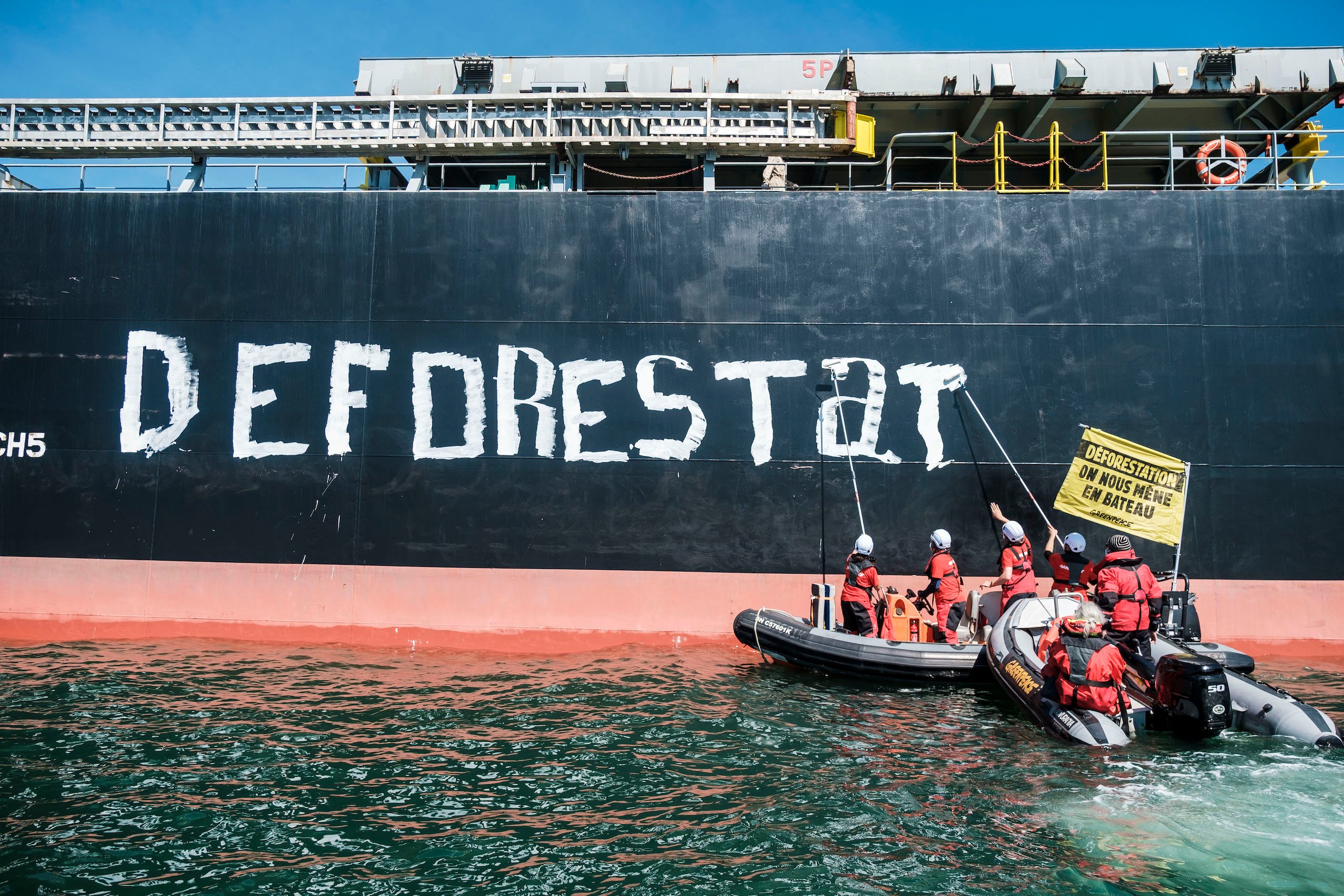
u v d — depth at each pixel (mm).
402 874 4988
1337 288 10969
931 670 8992
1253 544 10664
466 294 11422
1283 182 15078
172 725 7547
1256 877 4891
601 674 9523
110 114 12297
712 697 8633
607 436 11180
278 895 4750
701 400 11188
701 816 5777
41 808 5812
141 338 11539
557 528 11086
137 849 5266
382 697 8531
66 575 11195
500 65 14164
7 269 11719
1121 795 6094
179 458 11352
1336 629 10492
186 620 11078
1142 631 8625
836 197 11344
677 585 10961
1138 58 14250
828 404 11125
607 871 5027
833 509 10984
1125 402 10938
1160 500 10383
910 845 5328
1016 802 5969
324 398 11359
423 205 11531
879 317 11203
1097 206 11180
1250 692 7703
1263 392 10883
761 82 14305
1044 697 7652
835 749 7086
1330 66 14008
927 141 15742
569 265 11406
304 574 11102
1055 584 10055
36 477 11383
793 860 5141
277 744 7094
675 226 11398
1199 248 11086
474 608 10961
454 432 11258
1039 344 11070
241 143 12172
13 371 11555
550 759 6820
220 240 11633
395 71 14266
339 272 11508
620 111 11938
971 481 10945
